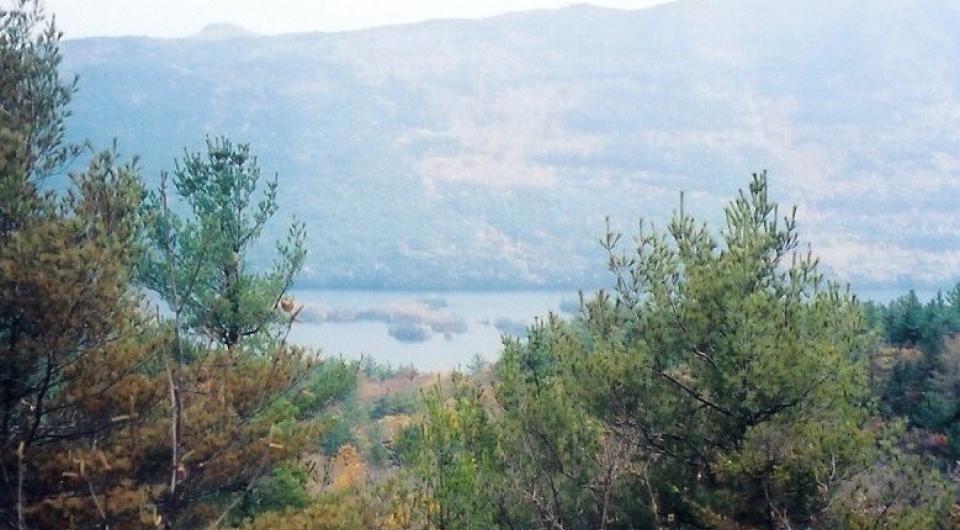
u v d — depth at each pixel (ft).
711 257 35.37
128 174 28.76
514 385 38.55
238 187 40.06
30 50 29.89
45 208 27.45
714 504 32.99
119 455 27.99
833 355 31.81
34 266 24.62
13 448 26.23
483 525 34.04
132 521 26.37
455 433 35.06
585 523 35.09
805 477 31.50
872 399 33.60
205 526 30.76
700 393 34.35
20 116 28.94
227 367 32.22
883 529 29.35
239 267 39.58
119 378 27.89
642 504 34.60
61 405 27.02
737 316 32.60
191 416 28.99
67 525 26.35
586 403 35.60
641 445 35.09
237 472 30.76
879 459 31.76
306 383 40.37
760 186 35.27
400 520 31.86
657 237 36.78
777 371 31.17
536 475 35.58
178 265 36.47
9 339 26.02
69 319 25.36
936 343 75.15
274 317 40.63
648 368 34.91
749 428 31.24
